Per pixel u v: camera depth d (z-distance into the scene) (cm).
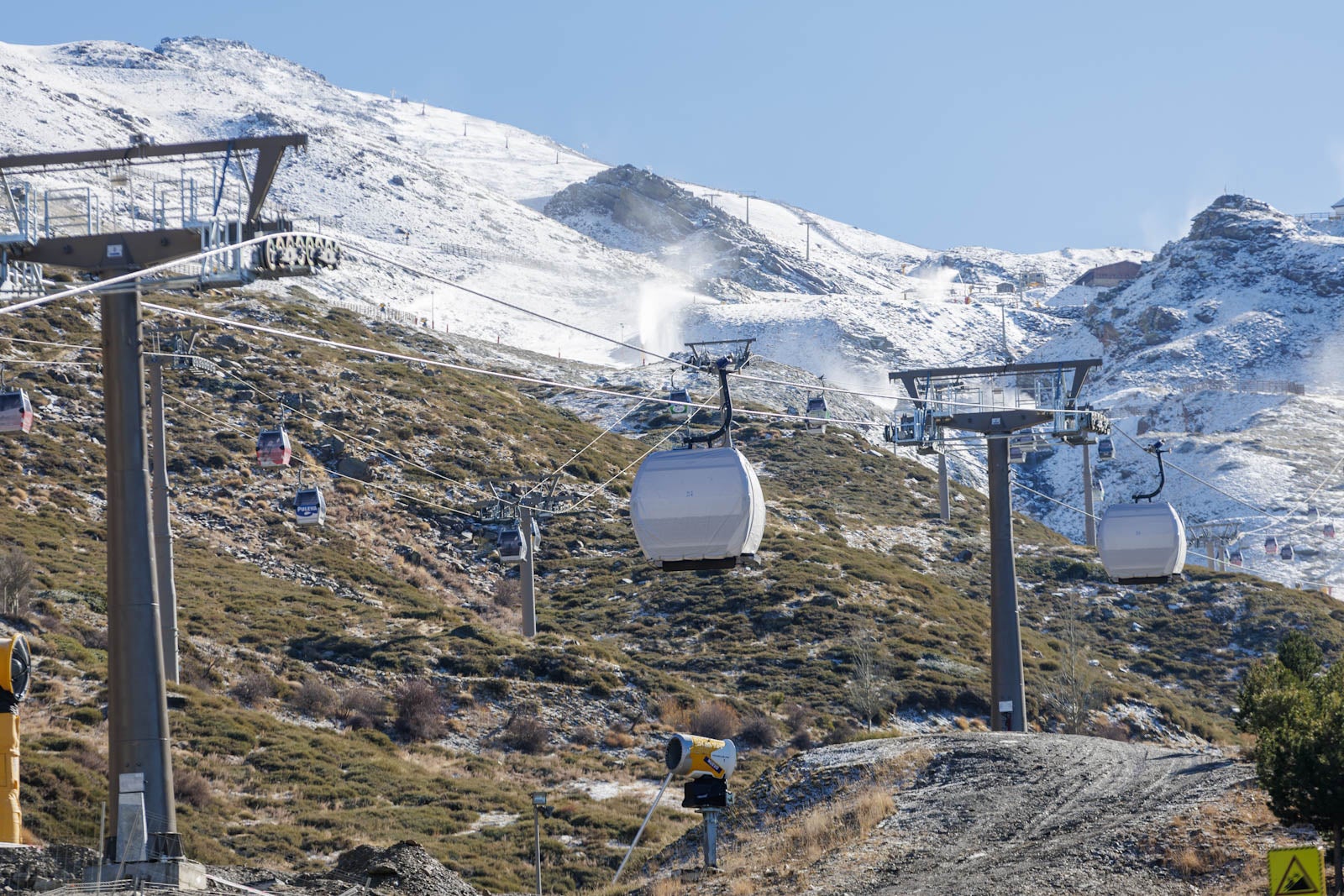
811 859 3231
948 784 3716
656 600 9612
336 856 4844
